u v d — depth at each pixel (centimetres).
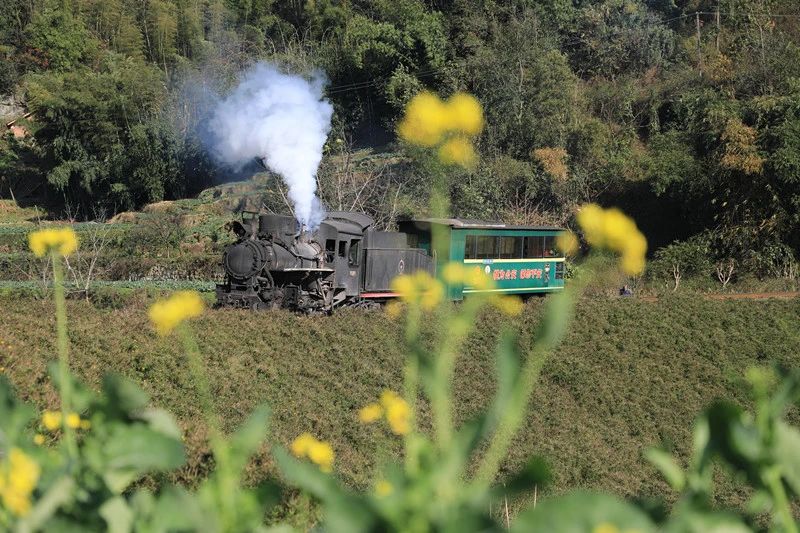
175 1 7888
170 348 1819
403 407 200
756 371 198
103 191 6378
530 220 4597
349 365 2031
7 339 1642
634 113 5731
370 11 8012
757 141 3988
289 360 2002
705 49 6003
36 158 6944
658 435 2097
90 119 6281
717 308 2997
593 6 7244
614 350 2570
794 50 4756
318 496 173
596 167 4897
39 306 2189
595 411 2192
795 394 191
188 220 5003
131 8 8075
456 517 153
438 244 208
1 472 188
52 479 201
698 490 191
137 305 2727
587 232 167
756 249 3944
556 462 1695
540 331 177
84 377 1541
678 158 4238
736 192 4047
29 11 8094
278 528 207
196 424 1109
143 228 4462
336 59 6394
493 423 176
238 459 204
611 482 1672
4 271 3547
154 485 829
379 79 6200
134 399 218
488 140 4922
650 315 2864
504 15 6378
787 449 187
